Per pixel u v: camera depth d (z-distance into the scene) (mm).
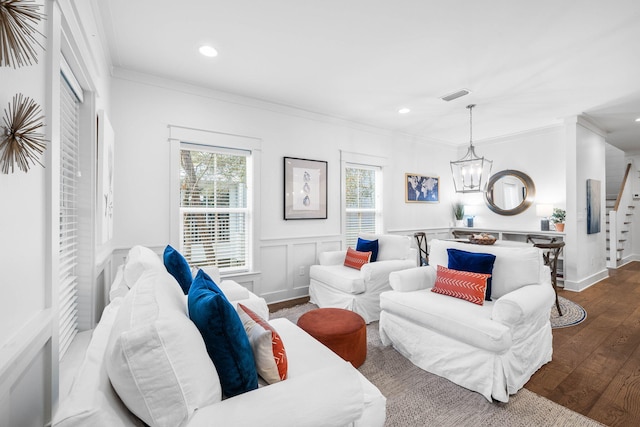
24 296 896
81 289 1854
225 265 3439
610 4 1942
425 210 5438
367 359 2346
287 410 908
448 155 5812
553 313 3350
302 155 3961
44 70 1043
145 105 2939
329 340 2047
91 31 1842
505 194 5316
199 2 1950
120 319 937
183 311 1146
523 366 1980
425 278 2629
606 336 2770
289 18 2115
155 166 2982
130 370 758
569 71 2875
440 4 1967
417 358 2248
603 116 4258
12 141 781
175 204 3074
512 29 2227
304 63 2748
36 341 911
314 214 4047
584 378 2088
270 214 3705
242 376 1051
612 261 5770
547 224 4656
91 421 697
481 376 1874
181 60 2691
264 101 3631
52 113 1060
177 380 804
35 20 897
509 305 1859
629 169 6539
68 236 1720
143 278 1289
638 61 2678
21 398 859
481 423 1646
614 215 5789
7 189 794
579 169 4312
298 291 3947
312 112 4035
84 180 1873
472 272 2359
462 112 4051
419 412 1732
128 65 2773
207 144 3275
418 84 3176
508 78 3029
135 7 1988
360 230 4645
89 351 957
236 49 2518
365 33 2289
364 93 3422
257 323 1294
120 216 2818
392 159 4949
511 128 4863
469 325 1915
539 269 2277
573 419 1678
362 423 1164
